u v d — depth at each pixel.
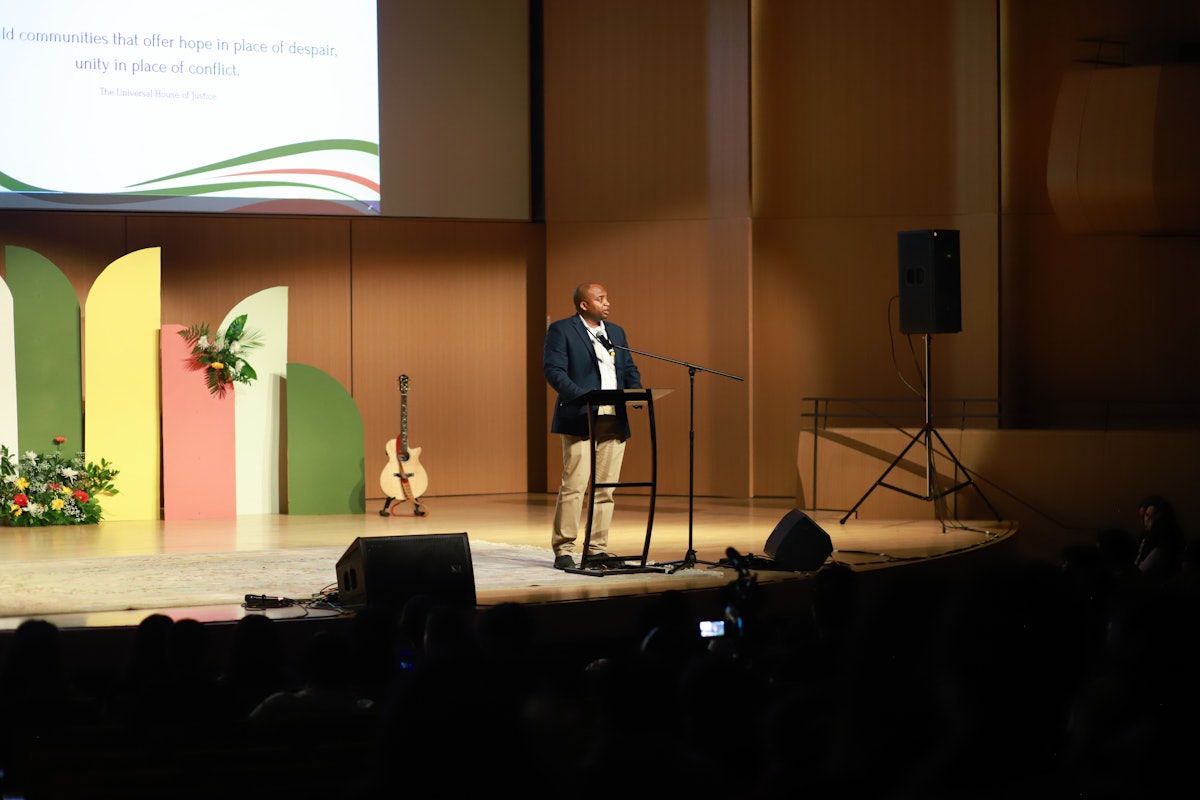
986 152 11.38
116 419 10.52
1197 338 11.34
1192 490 9.47
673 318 11.88
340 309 11.98
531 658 3.89
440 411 12.23
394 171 11.51
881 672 2.71
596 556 7.06
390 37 11.48
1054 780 2.42
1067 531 9.65
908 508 9.81
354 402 10.88
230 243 11.71
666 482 11.89
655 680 2.44
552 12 12.12
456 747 1.93
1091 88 10.69
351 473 10.84
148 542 8.84
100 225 11.37
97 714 3.42
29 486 9.98
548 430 12.47
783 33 11.74
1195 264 11.34
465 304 12.28
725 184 11.71
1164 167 10.30
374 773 2.12
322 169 11.29
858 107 11.66
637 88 11.94
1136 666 2.88
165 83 10.86
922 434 9.45
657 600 4.38
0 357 10.31
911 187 11.57
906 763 2.54
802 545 6.86
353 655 3.71
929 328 9.16
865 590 7.01
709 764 2.45
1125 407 11.48
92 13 10.68
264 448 10.84
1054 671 2.57
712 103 11.74
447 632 3.69
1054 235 11.58
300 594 6.29
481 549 8.09
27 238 11.21
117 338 10.55
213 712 3.33
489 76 11.78
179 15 10.88
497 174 11.83
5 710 3.29
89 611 5.81
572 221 12.13
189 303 11.60
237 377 10.67
